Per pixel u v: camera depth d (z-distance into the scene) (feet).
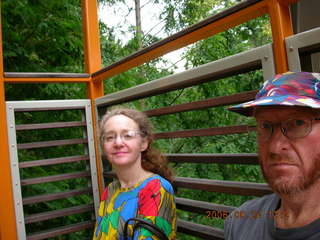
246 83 14.85
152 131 6.26
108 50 20.18
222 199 15.29
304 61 4.46
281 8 4.58
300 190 2.88
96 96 9.07
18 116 12.33
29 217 8.05
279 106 2.96
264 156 3.10
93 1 9.23
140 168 5.88
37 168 11.32
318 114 2.87
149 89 7.23
